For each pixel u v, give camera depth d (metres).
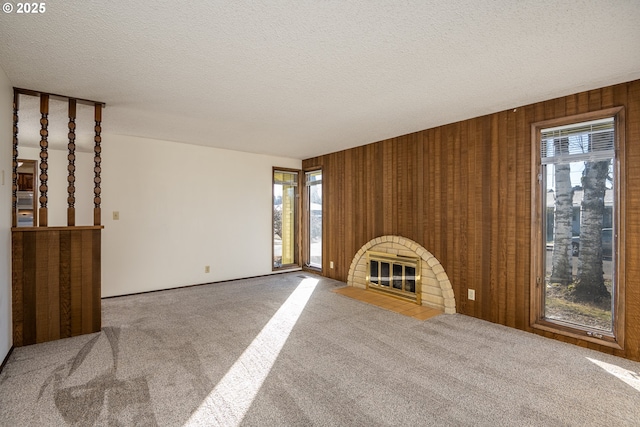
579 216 2.91
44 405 1.91
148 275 4.62
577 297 2.92
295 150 5.45
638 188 2.51
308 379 2.23
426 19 1.76
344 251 5.33
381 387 2.14
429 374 2.32
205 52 2.14
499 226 3.35
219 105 3.18
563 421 1.81
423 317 3.55
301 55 2.18
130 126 3.96
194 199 5.02
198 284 5.06
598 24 1.79
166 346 2.76
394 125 3.90
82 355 2.58
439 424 1.78
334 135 4.38
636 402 1.99
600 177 2.79
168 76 2.51
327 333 3.08
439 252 3.90
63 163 4.92
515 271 3.23
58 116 3.47
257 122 3.78
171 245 4.82
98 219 3.13
